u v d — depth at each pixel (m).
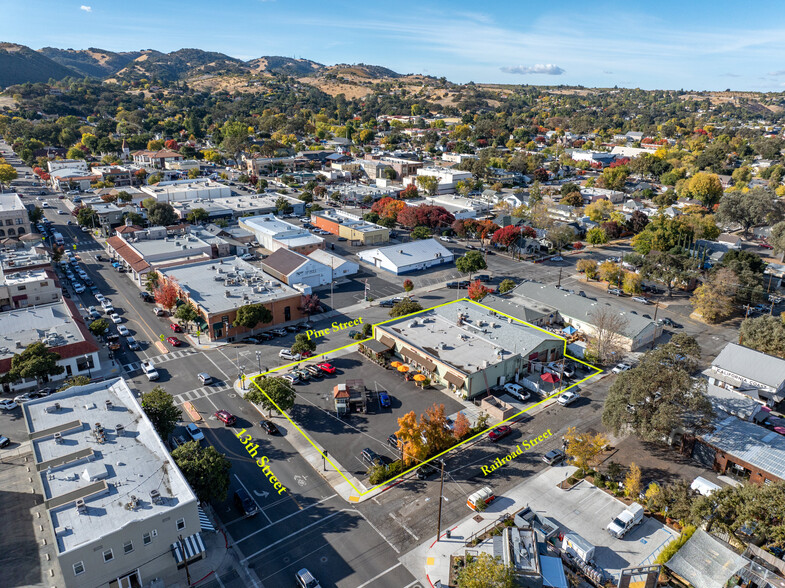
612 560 57.91
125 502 54.38
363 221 192.88
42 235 179.88
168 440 75.19
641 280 139.62
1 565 55.75
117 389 76.50
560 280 147.25
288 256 144.62
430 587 53.91
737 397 85.19
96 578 50.53
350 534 60.75
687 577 53.53
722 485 69.00
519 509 65.06
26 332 98.19
